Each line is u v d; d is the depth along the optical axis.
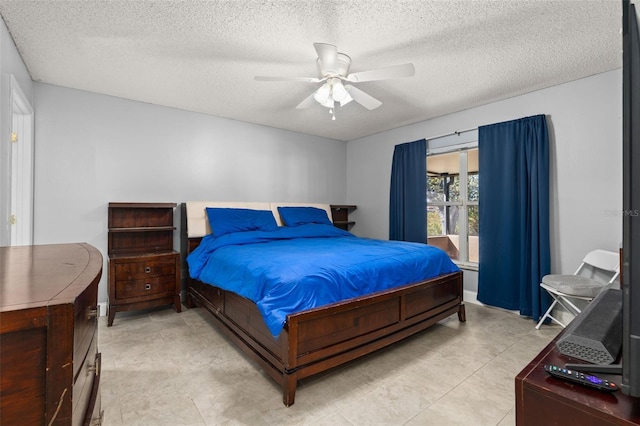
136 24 2.09
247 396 1.86
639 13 0.69
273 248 2.93
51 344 0.61
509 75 2.86
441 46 2.36
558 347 0.92
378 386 1.97
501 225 3.43
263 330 2.02
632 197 0.65
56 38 2.25
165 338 2.69
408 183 4.38
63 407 0.62
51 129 3.03
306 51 2.43
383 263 2.45
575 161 2.97
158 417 1.66
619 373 0.78
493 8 1.93
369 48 2.38
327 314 1.94
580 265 2.89
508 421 1.64
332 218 5.12
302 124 4.43
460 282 3.06
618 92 2.74
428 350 2.47
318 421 1.64
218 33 2.19
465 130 3.79
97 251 1.25
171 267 3.31
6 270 0.88
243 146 4.28
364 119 4.19
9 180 2.15
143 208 3.50
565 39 2.27
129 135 3.44
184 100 3.49
